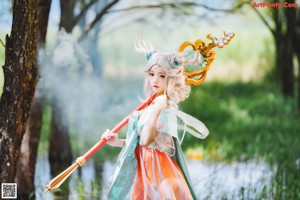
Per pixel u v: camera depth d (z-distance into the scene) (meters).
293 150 9.54
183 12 10.32
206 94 15.88
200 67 5.14
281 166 8.40
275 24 13.73
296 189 7.10
